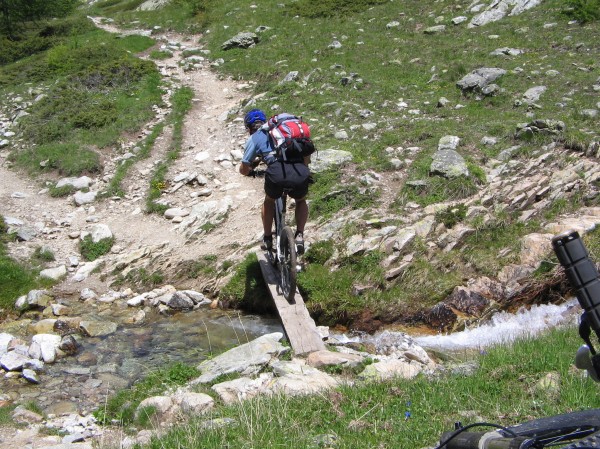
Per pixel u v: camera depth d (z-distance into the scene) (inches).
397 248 390.9
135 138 623.8
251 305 381.1
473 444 103.6
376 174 460.8
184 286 411.2
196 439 192.1
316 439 184.4
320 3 1000.2
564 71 609.9
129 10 1295.5
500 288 370.3
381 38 816.3
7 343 335.0
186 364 313.6
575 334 272.5
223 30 964.0
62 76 820.6
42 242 466.9
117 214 498.3
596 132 478.9
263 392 231.3
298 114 593.9
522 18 786.2
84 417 261.0
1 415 256.8
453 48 727.1
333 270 387.5
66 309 385.4
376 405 202.2
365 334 356.8
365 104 600.4
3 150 639.1
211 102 708.0
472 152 480.1
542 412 185.5
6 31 1092.5
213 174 532.1
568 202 430.0
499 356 238.2
